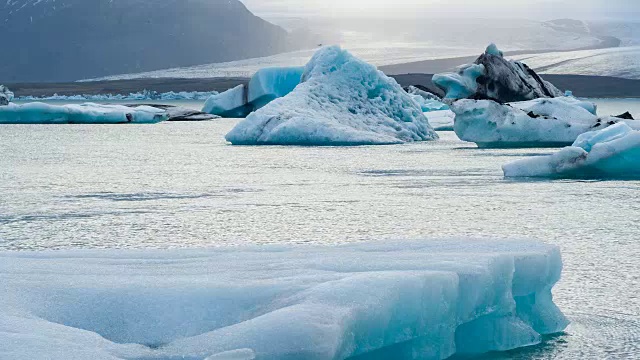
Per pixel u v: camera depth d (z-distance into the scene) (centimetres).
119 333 446
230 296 466
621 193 1464
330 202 1375
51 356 382
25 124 4359
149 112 4725
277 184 1661
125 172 1931
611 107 7338
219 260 571
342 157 2275
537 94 4378
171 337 443
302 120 2759
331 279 485
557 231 1077
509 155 2341
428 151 2478
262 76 5028
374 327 450
